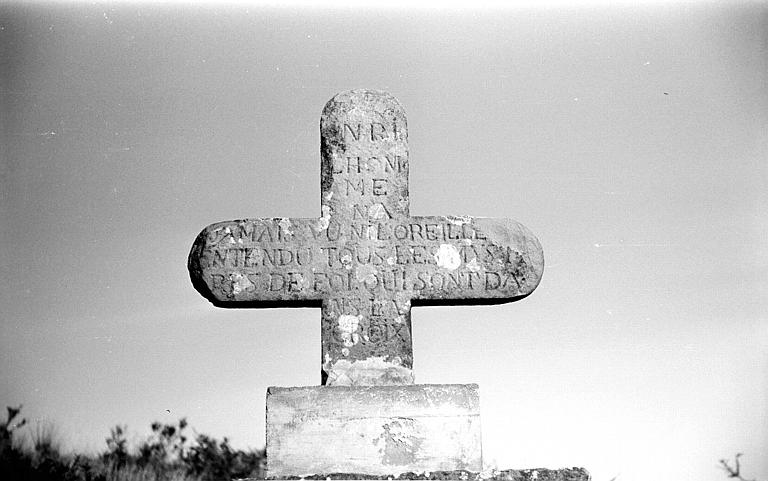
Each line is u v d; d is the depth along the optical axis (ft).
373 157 11.61
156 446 15.69
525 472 10.93
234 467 15.60
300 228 11.47
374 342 11.32
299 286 11.37
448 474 10.89
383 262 11.43
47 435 15.57
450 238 11.49
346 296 11.37
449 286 11.43
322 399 11.07
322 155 11.62
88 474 15.34
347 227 11.48
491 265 11.46
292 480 10.84
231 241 11.43
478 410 11.10
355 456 10.99
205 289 11.37
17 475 15.24
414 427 11.04
